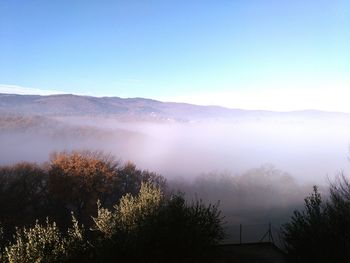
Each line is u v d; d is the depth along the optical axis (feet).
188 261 37.55
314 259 35.60
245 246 63.87
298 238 38.14
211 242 45.52
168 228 38.88
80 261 36.55
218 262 47.50
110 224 42.70
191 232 39.93
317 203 39.29
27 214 169.07
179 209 42.45
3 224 143.64
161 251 36.65
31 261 37.81
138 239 37.04
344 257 33.45
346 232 35.24
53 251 37.99
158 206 46.75
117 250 36.01
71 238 39.68
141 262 35.88
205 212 45.34
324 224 36.65
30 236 39.50
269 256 57.41
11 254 38.65
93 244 38.37
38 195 183.62
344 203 38.37
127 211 46.29
